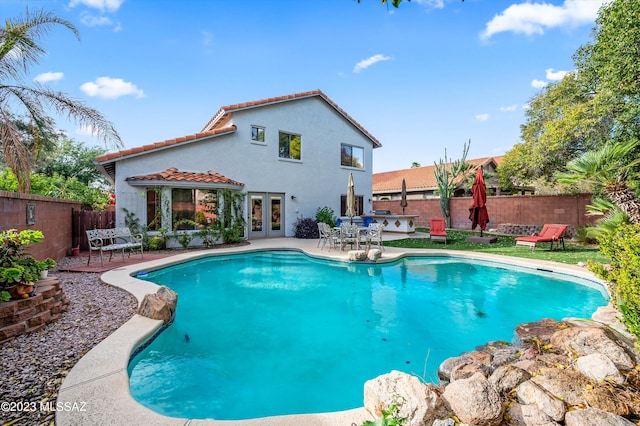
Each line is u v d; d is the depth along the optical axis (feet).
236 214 50.55
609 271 11.89
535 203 56.59
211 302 23.85
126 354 12.45
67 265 30.58
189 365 14.66
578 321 15.84
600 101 35.32
